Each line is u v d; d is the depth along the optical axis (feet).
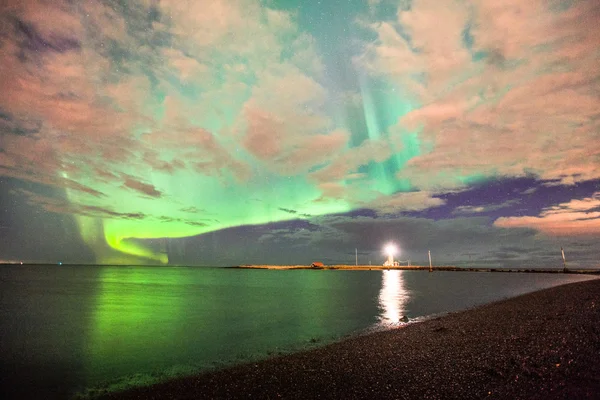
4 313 85.51
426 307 87.30
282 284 229.25
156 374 33.94
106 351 45.47
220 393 26.63
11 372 35.86
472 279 280.92
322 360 34.50
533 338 36.37
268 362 35.06
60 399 27.99
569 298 73.87
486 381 24.50
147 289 177.99
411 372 28.30
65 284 214.69
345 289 172.45
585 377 22.49
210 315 80.48
